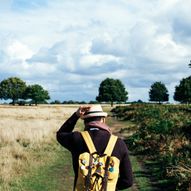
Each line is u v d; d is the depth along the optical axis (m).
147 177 14.27
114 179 4.31
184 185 12.17
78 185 4.34
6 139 21.45
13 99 167.75
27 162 16.02
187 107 48.59
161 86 144.25
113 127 35.94
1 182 12.90
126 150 4.46
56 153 19.11
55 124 33.06
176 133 21.20
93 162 4.33
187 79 118.50
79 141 4.47
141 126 29.08
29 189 12.50
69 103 160.88
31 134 23.61
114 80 143.38
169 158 15.57
